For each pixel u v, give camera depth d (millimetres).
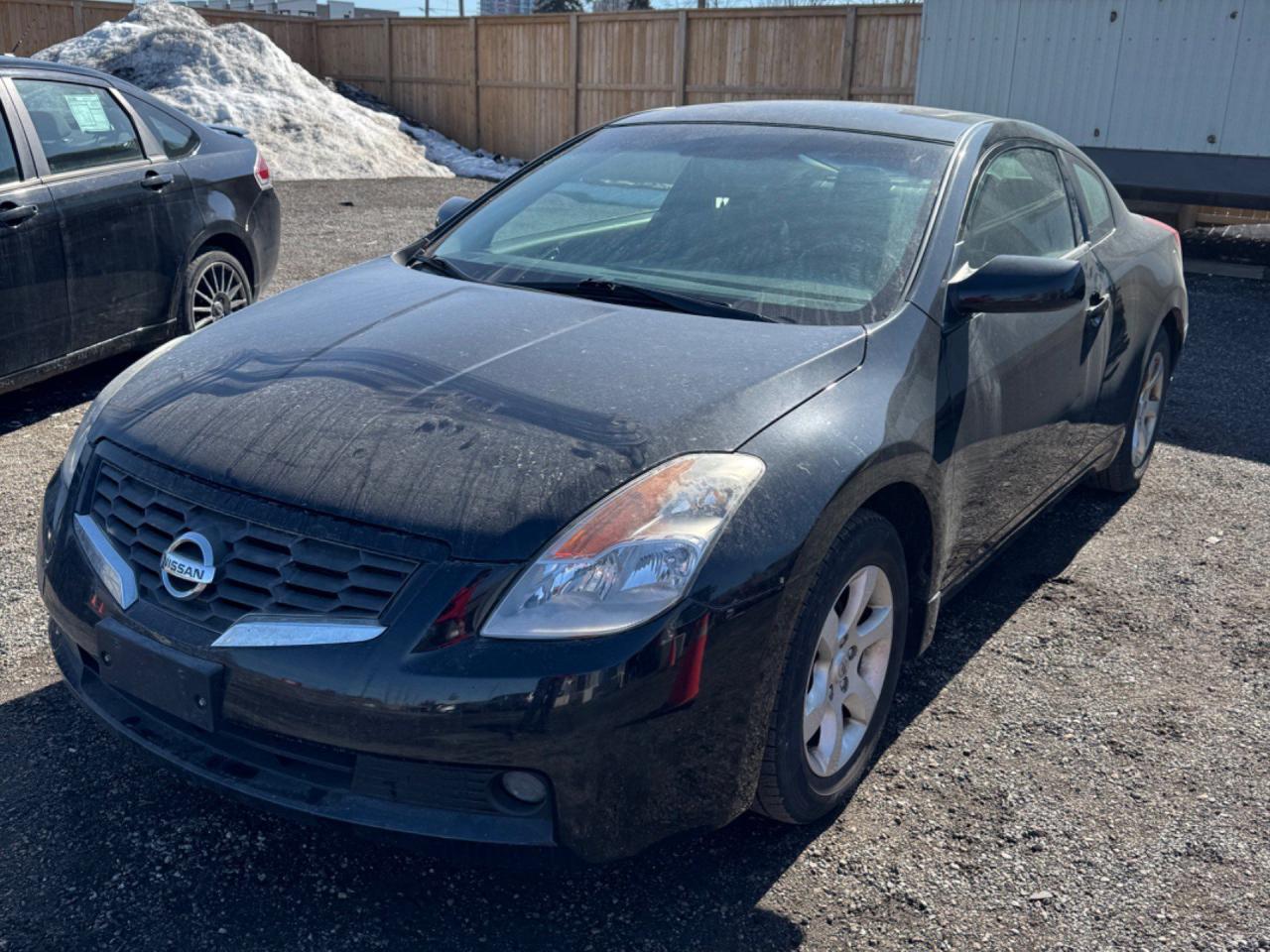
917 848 2596
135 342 5652
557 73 17531
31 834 2533
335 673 2043
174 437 2420
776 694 2299
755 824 2664
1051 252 3723
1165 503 4871
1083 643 3629
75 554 2445
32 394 5707
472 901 2383
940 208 3137
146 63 16469
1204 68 9898
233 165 6270
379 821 2082
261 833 2574
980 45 11047
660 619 2061
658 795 2152
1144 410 4797
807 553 2262
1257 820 2740
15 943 2213
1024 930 2348
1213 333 8008
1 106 4996
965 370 2928
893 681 2803
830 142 3467
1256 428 5934
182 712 2211
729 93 15742
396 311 2859
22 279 4961
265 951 2227
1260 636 3699
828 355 2607
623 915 2354
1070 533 4531
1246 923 2389
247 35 17422
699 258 3100
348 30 20531
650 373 2461
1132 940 2328
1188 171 10180
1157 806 2783
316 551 2131
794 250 3064
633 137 3758
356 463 2217
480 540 2068
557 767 2027
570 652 2008
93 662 2494
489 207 3660
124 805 2648
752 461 2275
